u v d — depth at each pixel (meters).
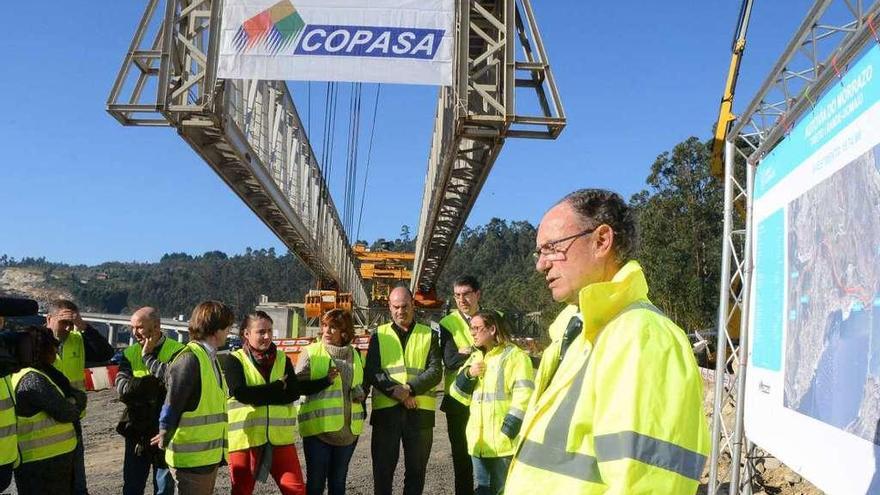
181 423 4.68
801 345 4.36
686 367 1.68
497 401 5.09
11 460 4.71
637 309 1.79
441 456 9.25
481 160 9.29
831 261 3.87
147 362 5.65
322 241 18.89
